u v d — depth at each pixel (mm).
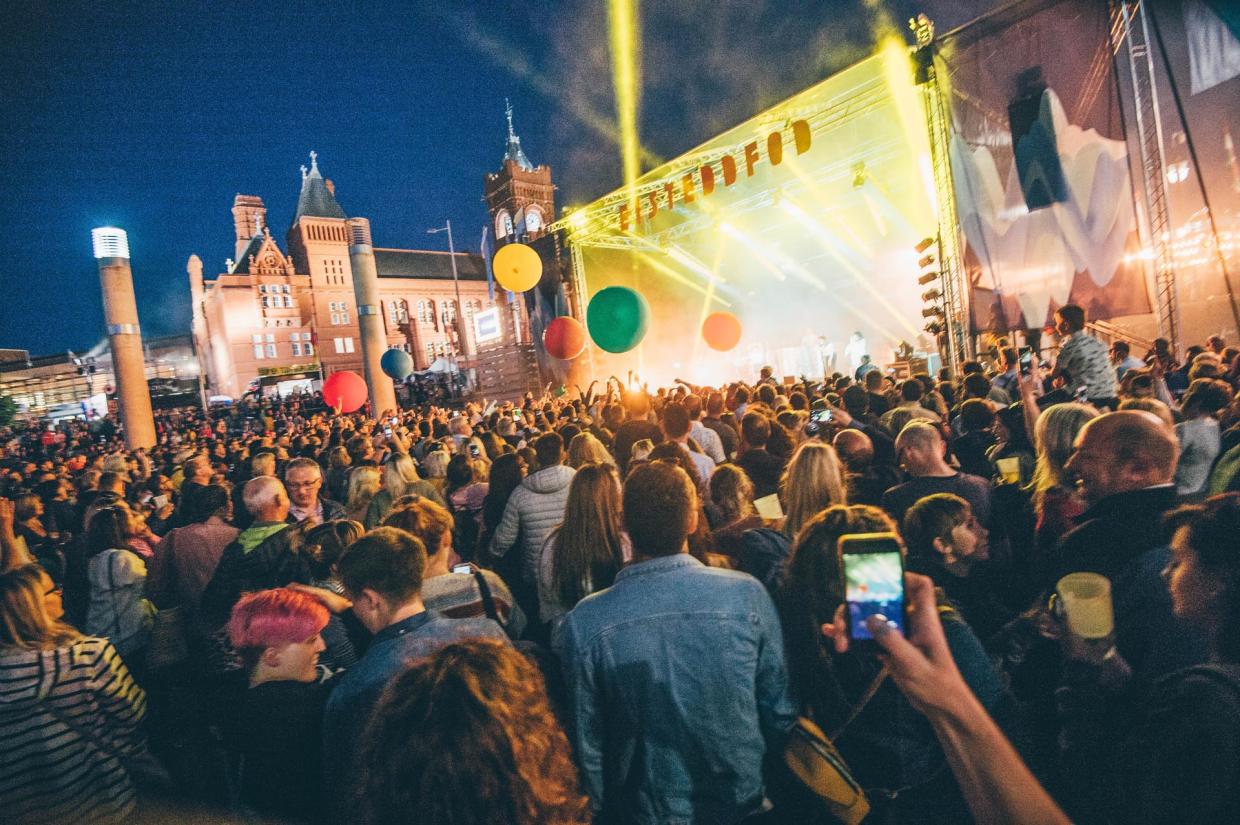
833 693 1640
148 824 2189
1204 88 8305
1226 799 942
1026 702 1778
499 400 25625
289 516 4203
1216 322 10969
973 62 9312
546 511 3734
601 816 1814
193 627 3496
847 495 3553
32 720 2041
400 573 1939
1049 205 8898
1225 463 2520
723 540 2848
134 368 18859
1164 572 1358
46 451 23297
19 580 2119
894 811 1582
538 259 10234
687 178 14547
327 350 60812
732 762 1707
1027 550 2850
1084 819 1329
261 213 69125
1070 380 5277
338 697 1805
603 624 1777
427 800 873
